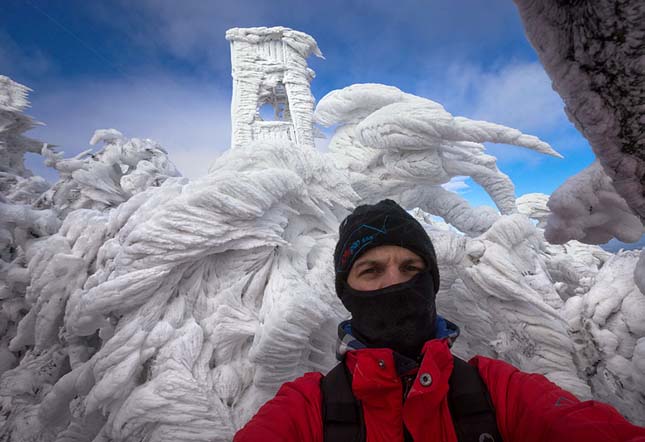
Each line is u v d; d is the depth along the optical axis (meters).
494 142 9.87
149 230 5.29
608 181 2.25
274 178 6.32
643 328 5.27
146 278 5.20
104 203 9.87
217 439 4.63
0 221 7.81
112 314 5.69
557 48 1.12
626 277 5.88
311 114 16.58
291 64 16.39
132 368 4.84
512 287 5.84
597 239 2.54
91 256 6.79
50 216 8.47
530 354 5.88
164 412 4.56
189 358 5.11
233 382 5.34
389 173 11.05
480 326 7.18
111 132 10.61
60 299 6.50
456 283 7.47
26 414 6.02
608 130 1.14
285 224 6.70
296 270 6.68
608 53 1.04
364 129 10.30
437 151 10.84
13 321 7.63
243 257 6.21
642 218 1.27
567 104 1.22
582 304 6.09
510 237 6.34
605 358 5.54
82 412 5.53
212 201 5.53
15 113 13.20
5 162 13.56
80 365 6.02
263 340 5.05
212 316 5.71
